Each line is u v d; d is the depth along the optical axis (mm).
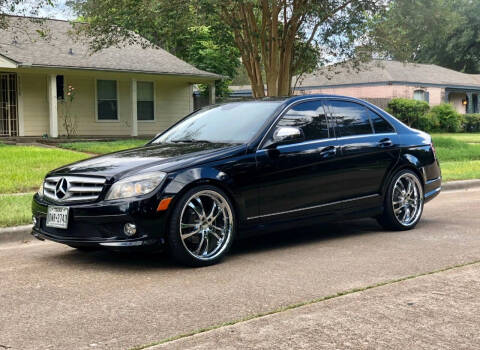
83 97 23469
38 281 5000
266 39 19172
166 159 5496
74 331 3727
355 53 20891
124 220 5121
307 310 4062
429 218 8102
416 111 37281
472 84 45781
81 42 23828
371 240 6566
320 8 17359
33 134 22234
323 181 6285
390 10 18938
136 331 3707
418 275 4957
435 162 7523
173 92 26266
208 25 19047
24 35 22656
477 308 4086
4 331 3746
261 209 5793
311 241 6578
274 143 5945
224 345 3443
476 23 53625
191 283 4836
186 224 5320
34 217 5828
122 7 17938
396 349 3365
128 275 5148
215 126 6398
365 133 6824
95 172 5406
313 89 43844
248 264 5488
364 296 4371
